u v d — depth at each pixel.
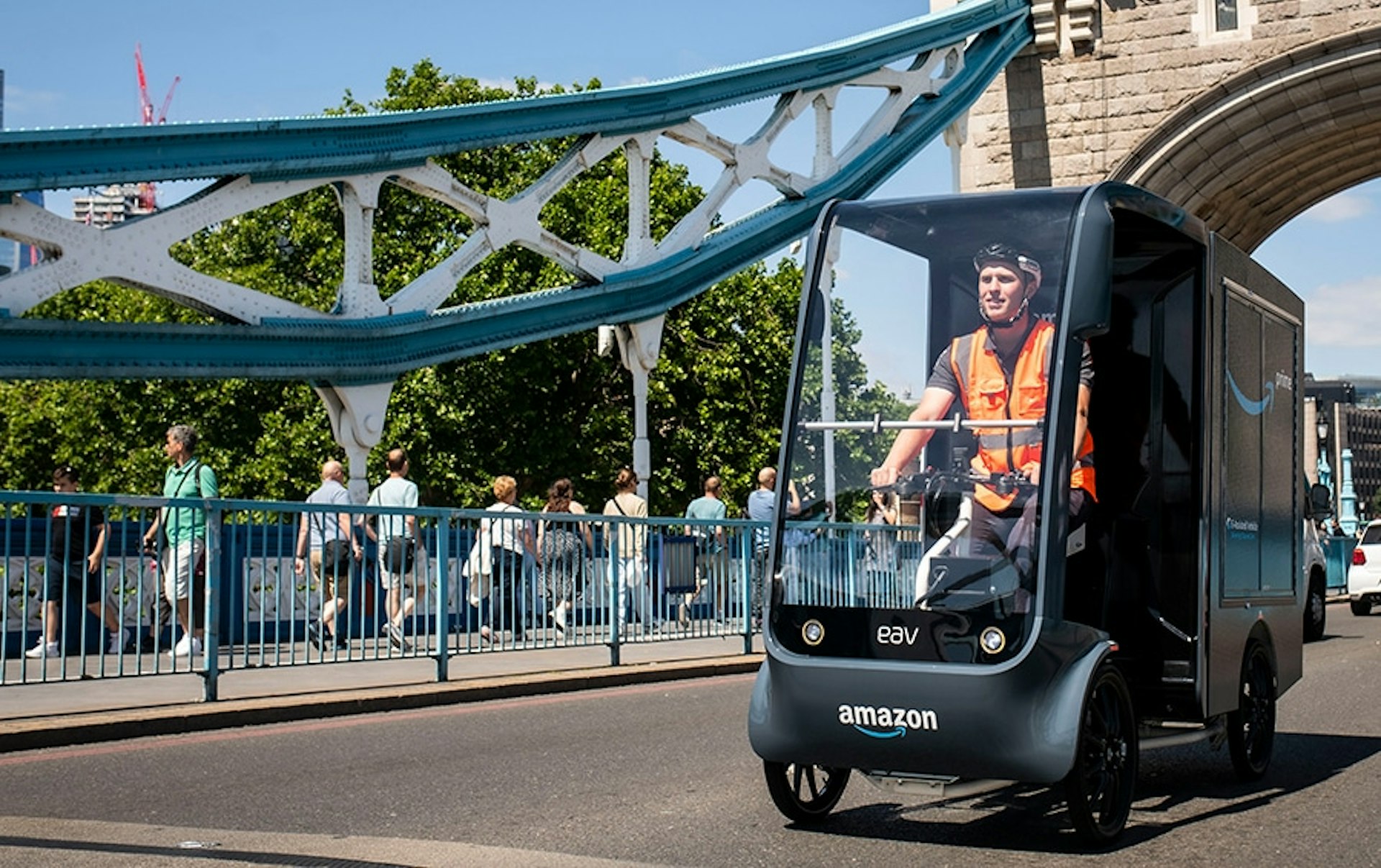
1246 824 5.96
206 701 9.12
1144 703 6.55
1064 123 25.34
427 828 5.64
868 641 5.50
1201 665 6.40
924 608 5.45
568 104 17.89
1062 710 5.28
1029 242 5.69
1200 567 6.42
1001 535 5.44
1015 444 5.54
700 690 10.97
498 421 31.02
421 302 16.56
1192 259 6.54
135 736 8.29
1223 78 24.55
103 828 5.57
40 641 8.30
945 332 5.76
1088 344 6.37
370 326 15.85
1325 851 5.43
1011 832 5.75
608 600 11.89
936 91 23.58
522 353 30.64
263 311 15.09
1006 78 25.66
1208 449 6.51
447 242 31.17
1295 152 25.55
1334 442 104.75
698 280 19.91
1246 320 7.16
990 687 5.26
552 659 12.34
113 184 13.59
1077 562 5.73
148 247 14.04
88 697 9.32
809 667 5.50
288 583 9.57
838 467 5.79
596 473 31.86
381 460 29.91
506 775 6.94
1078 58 25.27
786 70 20.83
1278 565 7.65
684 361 32.72
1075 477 5.81
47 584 8.34
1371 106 24.22
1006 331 5.66
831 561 5.65
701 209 19.91
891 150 22.69
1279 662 7.59
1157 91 24.89
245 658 9.29
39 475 37.16
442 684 10.34
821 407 5.89
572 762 7.37
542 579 11.30
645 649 13.10
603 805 6.18
